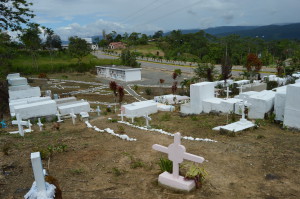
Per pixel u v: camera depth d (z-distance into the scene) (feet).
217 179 18.92
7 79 89.51
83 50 218.38
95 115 61.62
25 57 236.02
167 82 142.41
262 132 31.81
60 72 199.72
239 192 16.98
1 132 41.70
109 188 18.48
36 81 151.53
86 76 179.63
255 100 38.45
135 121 49.34
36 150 26.96
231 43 308.40
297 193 16.60
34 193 14.85
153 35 583.58
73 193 17.89
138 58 302.25
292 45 293.23
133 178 19.94
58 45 325.42
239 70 171.53
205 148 26.17
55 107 59.88
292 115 32.04
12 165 23.07
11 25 57.00
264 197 16.28
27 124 41.81
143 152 26.03
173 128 38.50
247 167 20.85
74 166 22.89
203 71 104.06
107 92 113.80
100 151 26.71
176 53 333.62
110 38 525.75
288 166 20.61
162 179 18.17
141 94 107.34
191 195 16.80
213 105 46.37
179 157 17.47
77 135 35.35
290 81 70.69
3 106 73.00
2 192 18.13
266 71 157.38
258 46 304.91
